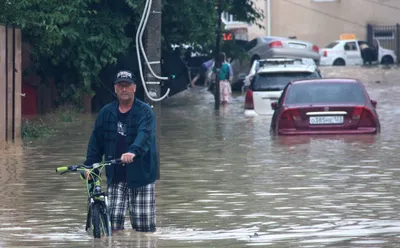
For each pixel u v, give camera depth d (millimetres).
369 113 49750
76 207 29734
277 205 29594
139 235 24766
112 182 24828
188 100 89438
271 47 115812
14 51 49969
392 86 100188
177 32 75500
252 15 90812
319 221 26672
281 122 50375
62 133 54750
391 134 51438
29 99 68250
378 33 156375
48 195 32188
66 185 34469
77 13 62906
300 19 156375
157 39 34062
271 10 155625
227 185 34031
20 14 53469
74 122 62375
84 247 23172
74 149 46312
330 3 156375
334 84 51406
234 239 24125
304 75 66688
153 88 34500
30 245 23531
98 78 68812
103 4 68812
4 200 31141
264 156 42562
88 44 66750
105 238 24172
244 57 90812
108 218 24328
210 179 35594
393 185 33469
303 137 49719
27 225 26625
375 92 92312
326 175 36156
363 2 156375
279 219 27141
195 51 85250
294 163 39875
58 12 58469
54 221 27266
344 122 49750
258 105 67375
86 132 55281
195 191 32719
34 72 67500
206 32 75375
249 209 28938
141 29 33438
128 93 24328
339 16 156500
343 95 50688
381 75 117875
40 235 25031
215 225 26312
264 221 26844
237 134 53875
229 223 26578
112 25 67750
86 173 23859
